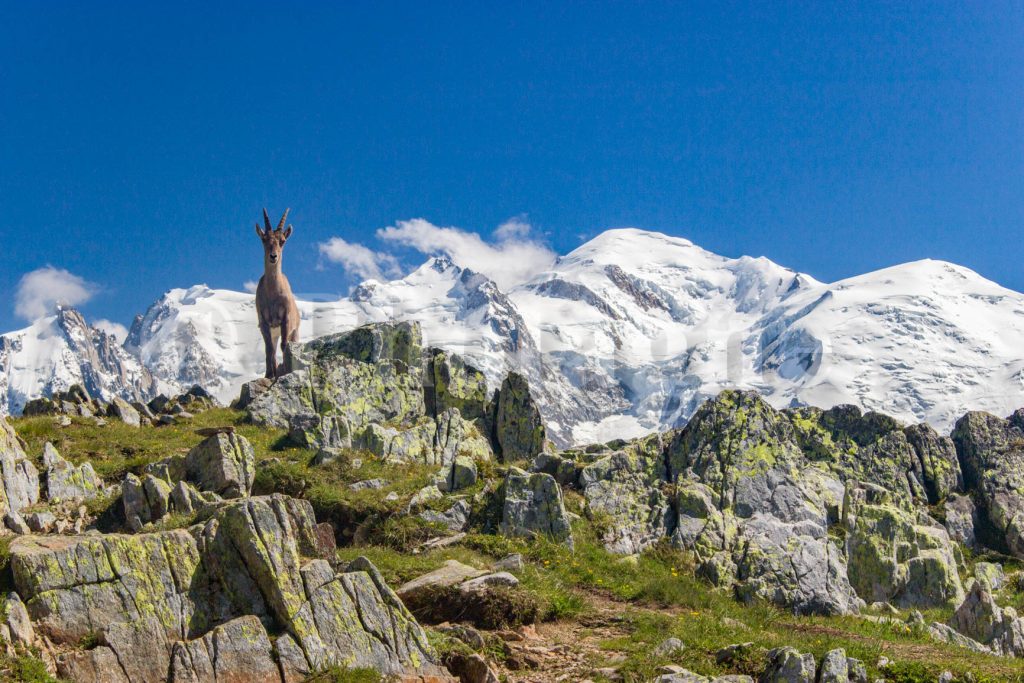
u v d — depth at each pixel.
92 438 40.44
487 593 25.98
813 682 21.92
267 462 37.56
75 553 20.19
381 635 21.12
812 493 37.75
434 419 43.78
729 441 38.72
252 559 20.88
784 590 32.88
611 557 33.72
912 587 35.28
